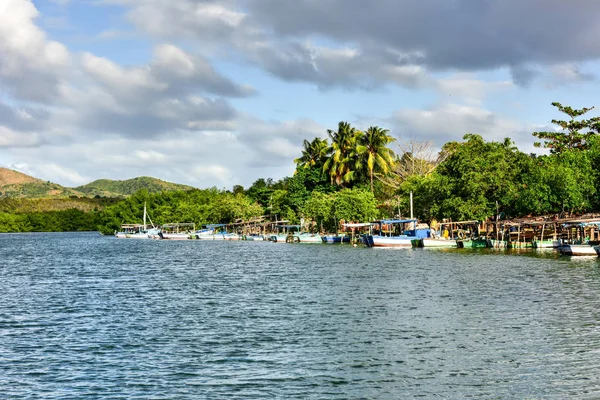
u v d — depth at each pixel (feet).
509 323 105.29
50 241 629.51
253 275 199.31
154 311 126.41
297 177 485.56
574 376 75.20
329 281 171.83
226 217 607.78
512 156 317.42
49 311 128.36
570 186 267.18
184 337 99.50
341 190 421.59
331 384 73.56
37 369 81.46
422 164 446.60
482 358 83.46
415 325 104.99
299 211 481.87
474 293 140.15
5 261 302.25
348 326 105.40
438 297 135.33
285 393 70.59
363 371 78.48
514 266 200.95
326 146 493.77
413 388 71.77
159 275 208.03
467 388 71.51
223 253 335.88
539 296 133.90
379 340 94.43
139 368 81.41
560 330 99.25
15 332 105.60
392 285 157.89
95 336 101.55
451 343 91.71
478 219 294.05
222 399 69.00
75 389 72.95
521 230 312.09
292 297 142.20
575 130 350.84
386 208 435.53
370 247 338.95
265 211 571.69
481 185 293.43
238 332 102.58
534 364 80.33
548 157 312.29
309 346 91.66
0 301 144.66
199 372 79.20
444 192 308.19
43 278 204.85
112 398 69.87
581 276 168.86
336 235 412.57
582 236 270.46
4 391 72.38
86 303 139.64
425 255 264.11
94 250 410.11
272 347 91.50
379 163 437.58
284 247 384.06
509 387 71.67
